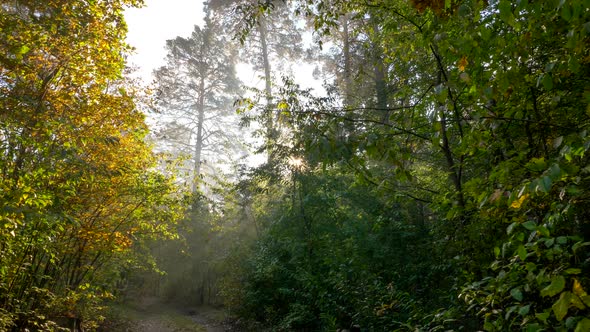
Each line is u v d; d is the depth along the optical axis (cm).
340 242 1099
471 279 428
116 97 856
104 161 869
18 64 673
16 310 743
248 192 1532
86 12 746
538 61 356
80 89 780
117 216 1043
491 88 296
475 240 436
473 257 441
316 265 1126
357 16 611
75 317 1073
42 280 892
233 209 1908
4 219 526
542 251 254
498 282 286
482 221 415
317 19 587
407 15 512
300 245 1186
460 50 301
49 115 697
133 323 1582
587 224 292
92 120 821
